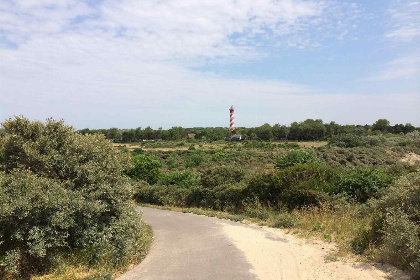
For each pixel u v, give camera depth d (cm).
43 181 563
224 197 1252
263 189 1139
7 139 618
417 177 576
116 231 648
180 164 3747
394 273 477
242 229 883
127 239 659
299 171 1088
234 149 5444
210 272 554
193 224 995
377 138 4881
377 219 629
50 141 643
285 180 1094
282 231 837
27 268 543
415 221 522
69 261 577
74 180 635
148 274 562
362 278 478
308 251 645
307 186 1005
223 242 750
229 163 3017
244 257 627
